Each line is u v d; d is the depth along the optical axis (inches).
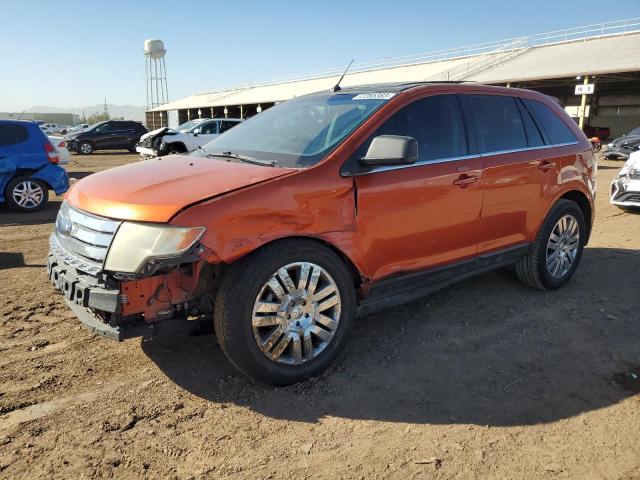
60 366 137.8
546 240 187.8
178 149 741.3
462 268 163.9
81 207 126.3
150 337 119.8
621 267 226.5
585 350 151.6
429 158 151.6
